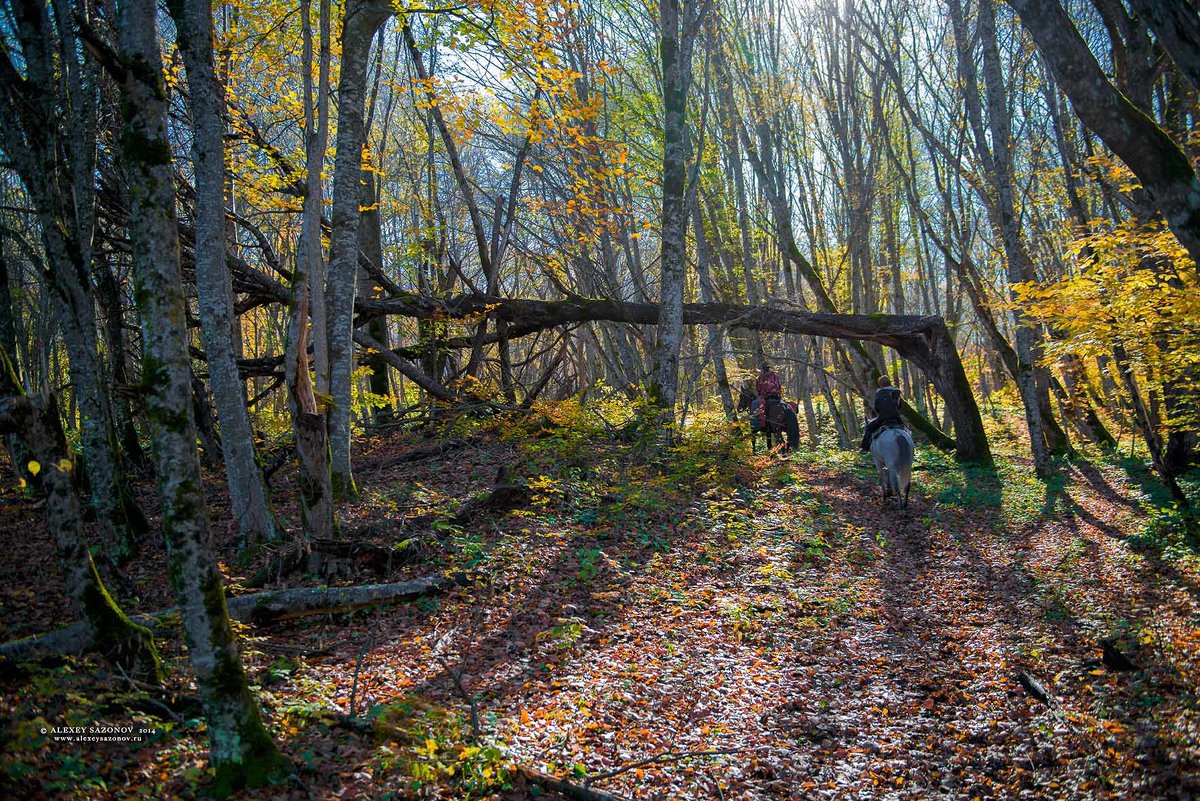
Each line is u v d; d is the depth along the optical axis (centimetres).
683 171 1552
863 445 1505
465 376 1750
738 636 788
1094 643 750
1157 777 495
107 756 470
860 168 2505
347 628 745
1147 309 999
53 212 852
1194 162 1212
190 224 1448
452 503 1075
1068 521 1282
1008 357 2022
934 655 772
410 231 2264
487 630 744
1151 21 475
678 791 504
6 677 525
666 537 1091
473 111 1388
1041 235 2166
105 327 1321
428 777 448
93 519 1156
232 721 452
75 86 877
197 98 884
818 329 1919
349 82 1066
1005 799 514
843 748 592
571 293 1895
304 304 864
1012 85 2216
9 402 522
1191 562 924
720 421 1727
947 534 1255
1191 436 1554
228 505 1254
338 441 1109
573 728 571
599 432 1505
